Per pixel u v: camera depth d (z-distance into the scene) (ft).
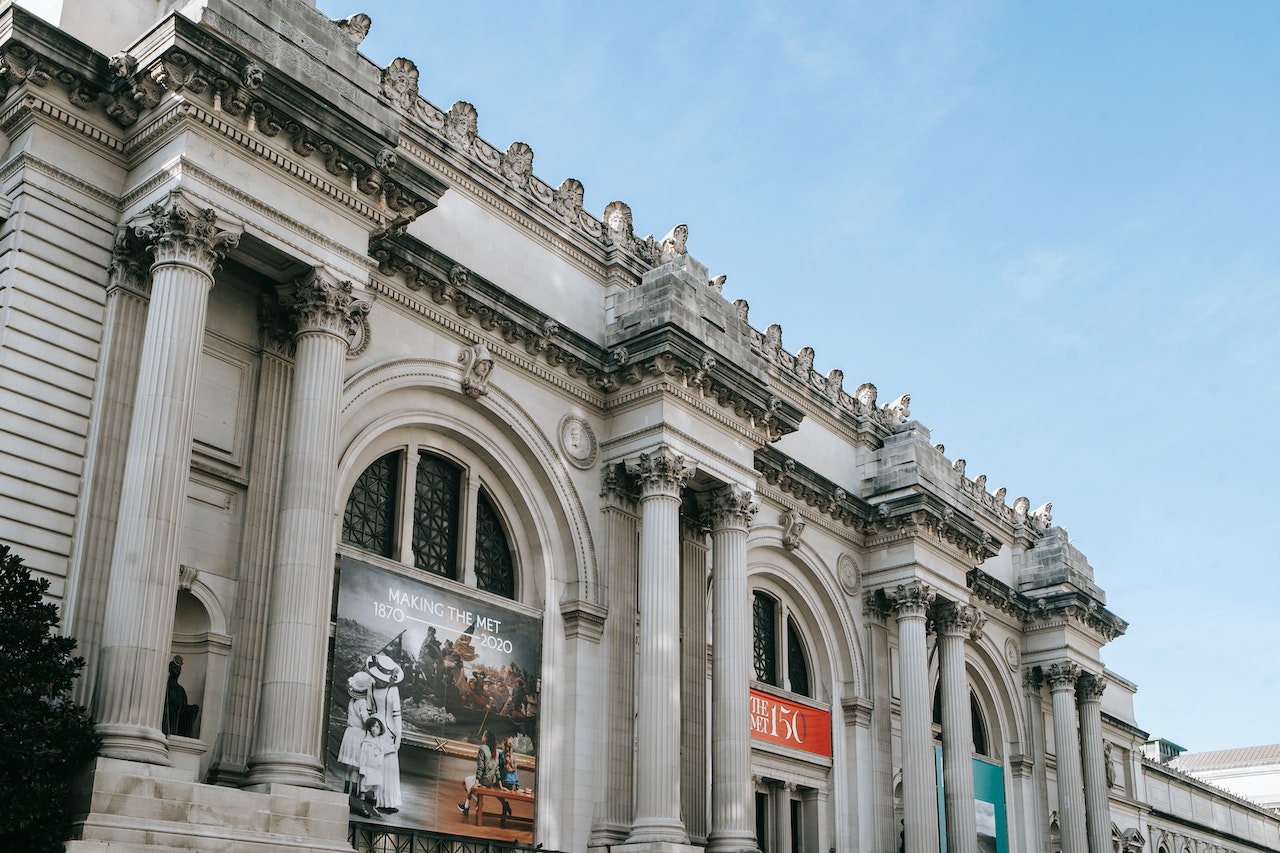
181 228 94.43
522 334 129.59
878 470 178.91
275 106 98.94
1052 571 213.05
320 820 90.38
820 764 160.35
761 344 171.42
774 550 161.89
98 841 77.66
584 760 125.59
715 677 134.21
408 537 119.55
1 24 95.71
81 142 98.94
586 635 129.80
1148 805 270.05
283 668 93.40
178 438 90.38
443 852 113.09
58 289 95.35
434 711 115.65
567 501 132.16
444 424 124.36
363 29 123.34
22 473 90.17
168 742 91.45
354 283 104.99
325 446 100.37
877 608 172.96
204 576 99.60
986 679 202.80
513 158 139.03
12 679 76.74
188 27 94.79
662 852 117.50
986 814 187.73
